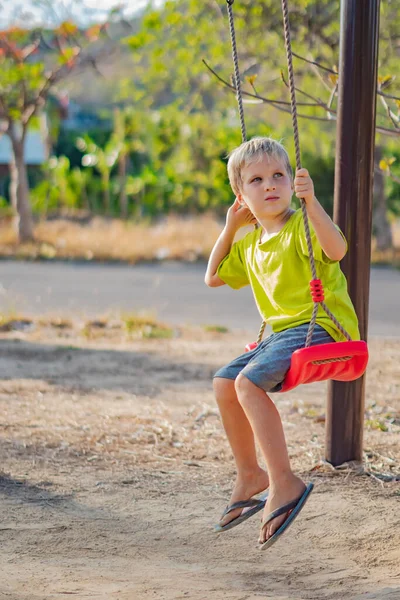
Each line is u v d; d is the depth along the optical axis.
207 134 25.92
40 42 20.88
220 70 17.25
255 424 3.85
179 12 16.62
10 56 21.34
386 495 5.52
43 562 4.35
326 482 5.80
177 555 4.56
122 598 3.80
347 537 4.82
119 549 4.62
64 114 36.16
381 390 8.66
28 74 21.33
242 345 11.56
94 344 11.54
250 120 21.17
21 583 4.00
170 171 27.97
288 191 4.09
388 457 6.31
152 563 4.41
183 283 18.34
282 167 4.09
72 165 35.25
